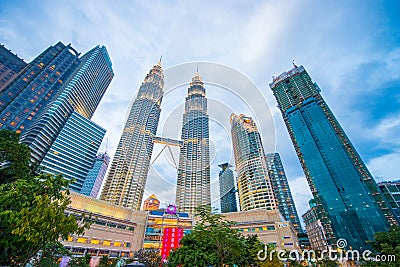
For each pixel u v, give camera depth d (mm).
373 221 70812
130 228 55188
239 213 57906
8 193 9148
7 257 9164
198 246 20625
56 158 81875
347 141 93875
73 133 92188
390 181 95250
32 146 72688
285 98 123125
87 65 112688
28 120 82125
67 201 10266
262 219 55344
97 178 123375
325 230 81312
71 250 41281
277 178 130750
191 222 56375
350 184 79938
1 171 15734
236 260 20750
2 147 15750
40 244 9453
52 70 100688
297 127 104750
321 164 88875
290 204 122125
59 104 88812
